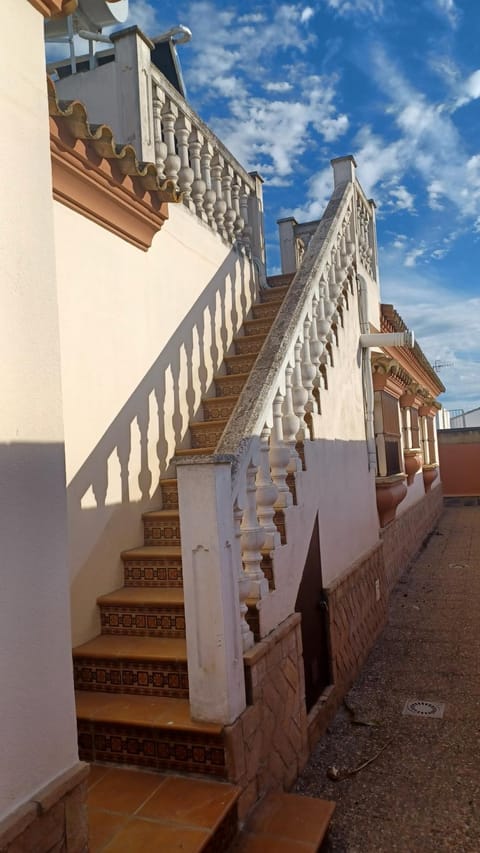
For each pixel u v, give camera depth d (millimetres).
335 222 5758
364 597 5773
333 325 5578
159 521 4230
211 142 5660
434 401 13984
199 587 2832
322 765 3750
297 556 3996
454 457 21344
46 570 1938
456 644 5973
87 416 3785
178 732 2842
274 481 3857
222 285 5898
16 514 1842
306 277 4766
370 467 6691
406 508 10391
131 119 4676
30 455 1909
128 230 4234
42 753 1859
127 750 2961
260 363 3850
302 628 4008
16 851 1710
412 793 3402
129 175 4008
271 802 2980
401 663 5527
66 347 3641
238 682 2895
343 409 5660
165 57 6727
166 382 4746
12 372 1873
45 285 2029
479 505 20484
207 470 2812
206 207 5672
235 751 2777
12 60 1954
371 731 4199
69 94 4953
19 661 1810
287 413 4047
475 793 3371
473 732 4098
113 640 3580
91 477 3787
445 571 9594
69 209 3727
